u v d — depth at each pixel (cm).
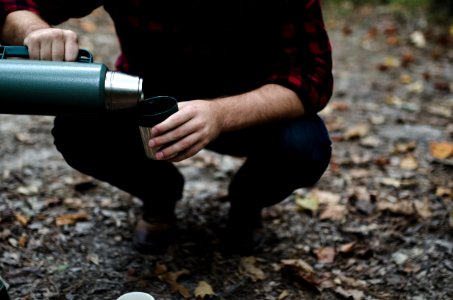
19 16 159
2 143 282
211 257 209
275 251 215
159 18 171
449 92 395
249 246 211
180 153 146
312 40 173
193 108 144
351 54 478
